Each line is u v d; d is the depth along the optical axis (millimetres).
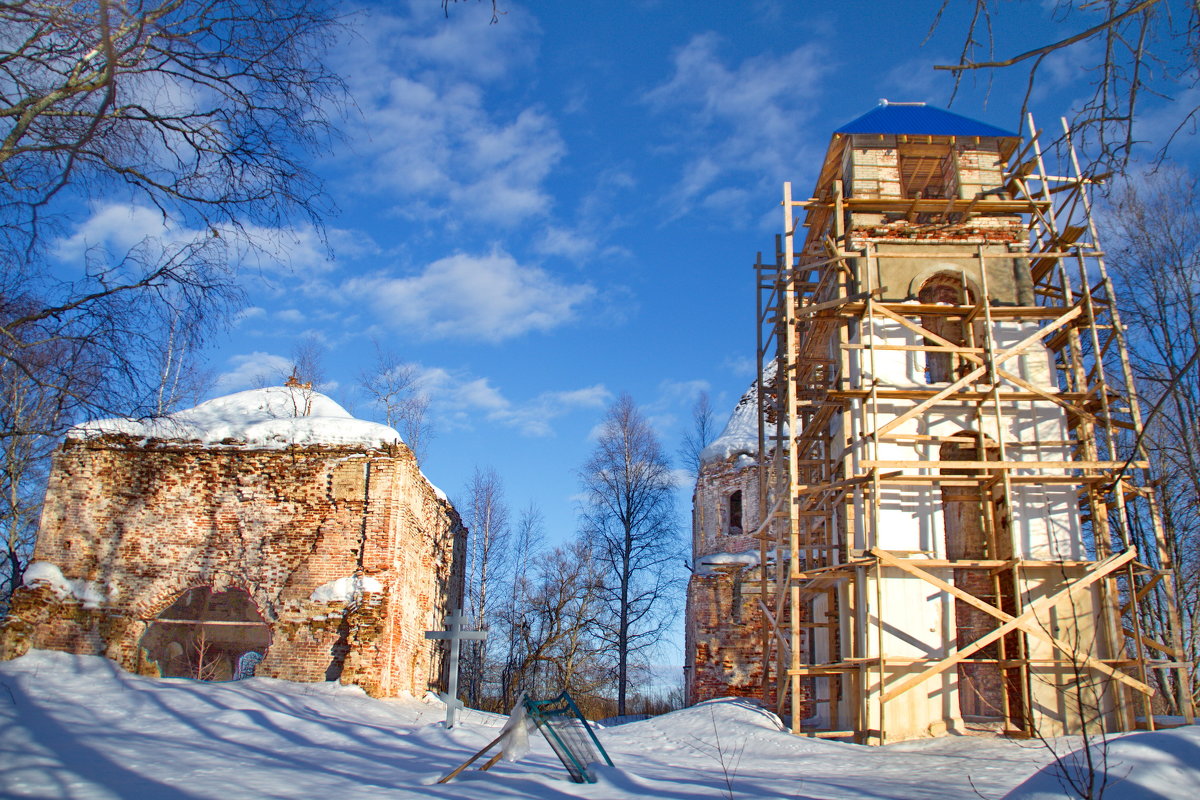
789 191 19688
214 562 19984
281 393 26000
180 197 10016
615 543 32688
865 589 17156
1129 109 6551
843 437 19141
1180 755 7184
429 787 9875
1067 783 6926
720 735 16812
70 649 19266
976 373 17594
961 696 19594
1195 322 21609
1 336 9664
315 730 14062
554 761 12906
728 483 30266
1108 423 17484
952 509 20422
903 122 20328
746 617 27250
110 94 7625
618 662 30906
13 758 9617
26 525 25609
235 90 9602
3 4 8047
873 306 18109
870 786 11422
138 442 20719
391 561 19719
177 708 14477
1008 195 19672
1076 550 17359
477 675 31094
